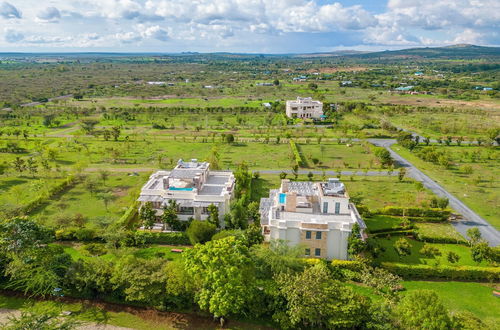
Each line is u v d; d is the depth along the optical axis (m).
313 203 91.06
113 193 120.06
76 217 95.06
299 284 60.47
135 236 88.38
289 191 92.50
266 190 124.19
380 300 65.56
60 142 181.75
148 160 158.50
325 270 68.94
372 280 70.50
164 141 193.12
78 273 68.00
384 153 150.88
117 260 74.81
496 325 58.47
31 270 68.94
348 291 61.12
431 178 137.25
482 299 69.06
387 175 140.62
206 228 86.38
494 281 74.94
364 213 103.81
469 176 139.12
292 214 85.31
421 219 103.12
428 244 90.31
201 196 95.38
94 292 69.12
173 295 64.44
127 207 107.06
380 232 95.06
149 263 68.75
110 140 193.62
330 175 140.75
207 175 113.00
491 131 181.25
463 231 97.00
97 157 162.50
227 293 59.22
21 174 138.00
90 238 88.81
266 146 184.50
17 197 111.69
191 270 61.44
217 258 60.66
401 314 55.97
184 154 168.12
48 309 62.88
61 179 131.88
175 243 89.75
